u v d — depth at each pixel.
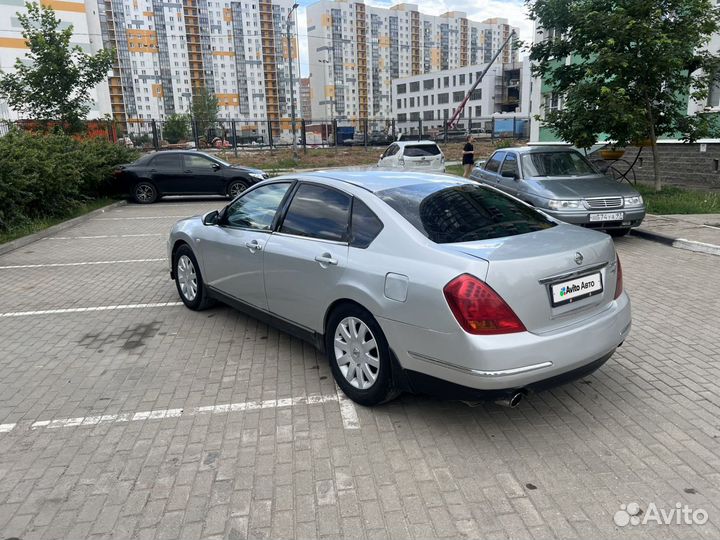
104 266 8.48
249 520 2.77
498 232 3.70
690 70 12.09
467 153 20.25
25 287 7.38
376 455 3.29
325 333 4.11
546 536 2.61
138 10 110.75
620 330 3.62
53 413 3.91
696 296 6.13
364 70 130.62
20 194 11.16
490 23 146.50
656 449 3.27
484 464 3.17
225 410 3.88
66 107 17.97
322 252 4.00
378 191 4.00
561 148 10.31
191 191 17.00
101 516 2.83
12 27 65.38
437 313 3.18
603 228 8.68
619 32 10.98
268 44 119.88
